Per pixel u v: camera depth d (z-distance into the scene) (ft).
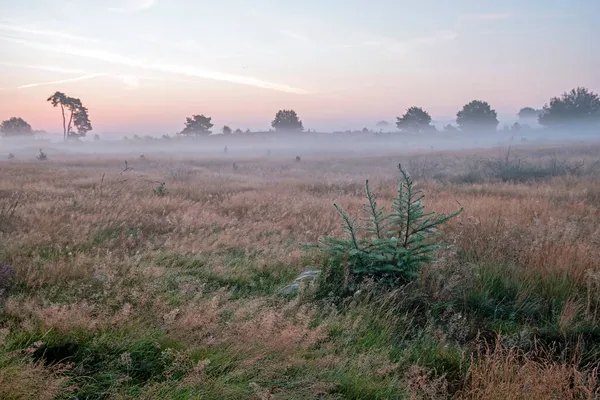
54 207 31.81
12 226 24.77
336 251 18.20
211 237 24.80
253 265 20.04
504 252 20.90
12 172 69.05
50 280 16.11
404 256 17.19
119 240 24.12
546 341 13.53
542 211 31.76
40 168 83.41
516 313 15.40
